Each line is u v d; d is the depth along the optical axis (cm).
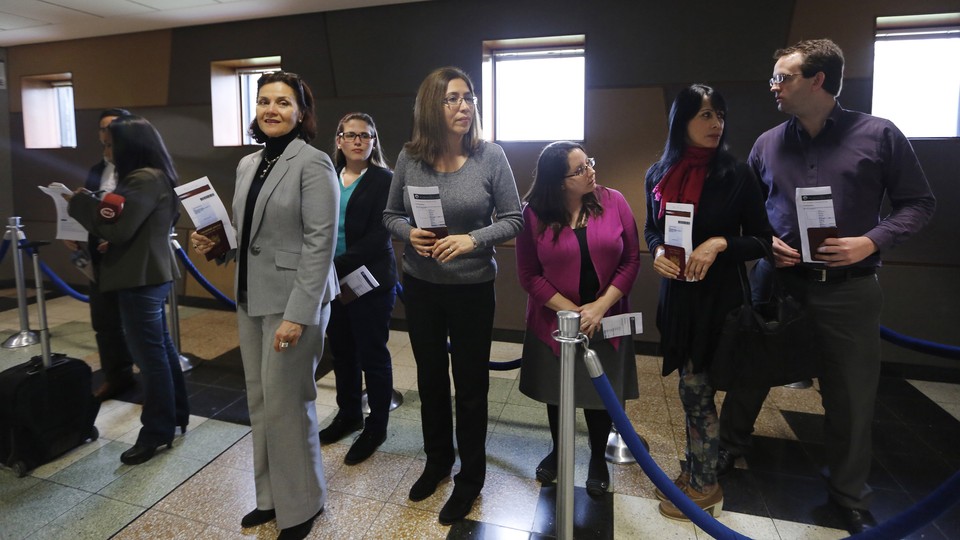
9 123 507
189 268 321
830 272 167
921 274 309
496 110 387
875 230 158
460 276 166
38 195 508
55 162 496
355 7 383
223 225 178
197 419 256
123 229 195
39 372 210
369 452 220
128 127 203
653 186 176
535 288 180
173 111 447
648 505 189
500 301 383
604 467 198
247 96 455
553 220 176
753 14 317
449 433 192
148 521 179
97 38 462
